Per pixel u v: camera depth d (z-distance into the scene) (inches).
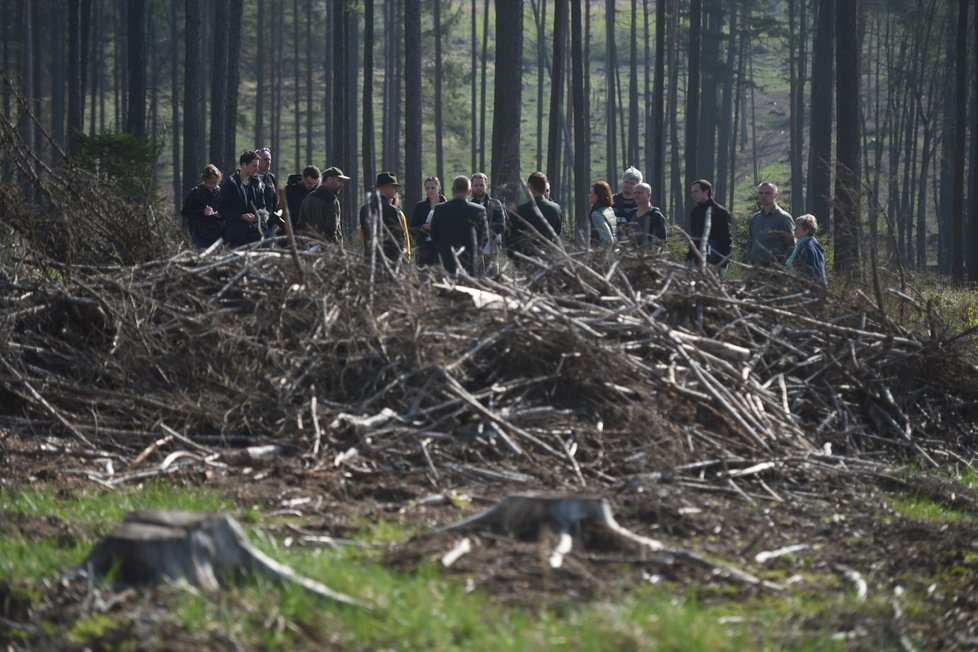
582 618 232.8
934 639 260.8
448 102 3882.9
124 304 470.0
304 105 4411.9
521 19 1396.4
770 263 629.0
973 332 557.3
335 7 1830.7
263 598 235.3
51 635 225.1
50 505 338.3
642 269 560.7
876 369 545.0
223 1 1689.2
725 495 386.0
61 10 3255.4
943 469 486.6
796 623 254.5
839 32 1289.4
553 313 465.7
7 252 530.3
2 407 447.5
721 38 3496.6
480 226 649.0
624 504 357.1
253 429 428.1
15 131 551.2
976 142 2319.1
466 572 266.5
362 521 331.0
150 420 434.9
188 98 1546.5
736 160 4404.5
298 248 584.4
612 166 3437.5
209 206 752.3
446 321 477.4
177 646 214.5
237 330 467.2
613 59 3415.4
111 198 556.7
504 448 412.5
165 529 247.6
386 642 220.5
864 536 350.0
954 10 3043.8
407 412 431.5
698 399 450.6
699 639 223.3
